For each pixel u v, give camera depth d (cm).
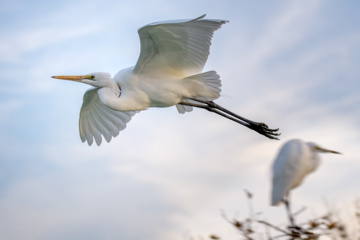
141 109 1006
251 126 1104
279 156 626
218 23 823
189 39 868
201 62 908
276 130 1107
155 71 950
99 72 1009
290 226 540
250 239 546
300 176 612
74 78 1008
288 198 610
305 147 621
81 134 1112
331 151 638
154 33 858
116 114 1105
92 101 1084
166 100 970
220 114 1104
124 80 984
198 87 946
